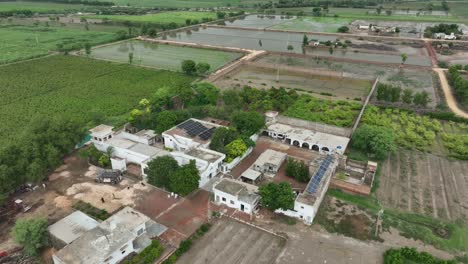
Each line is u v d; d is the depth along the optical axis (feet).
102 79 504.43
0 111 386.32
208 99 406.82
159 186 262.67
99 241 193.06
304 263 202.08
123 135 327.88
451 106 422.00
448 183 276.41
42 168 258.57
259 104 398.83
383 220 235.81
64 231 205.98
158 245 205.77
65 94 443.32
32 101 417.49
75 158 301.43
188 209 242.99
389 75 541.75
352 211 244.42
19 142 274.16
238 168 291.79
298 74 545.03
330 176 269.44
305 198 234.79
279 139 339.77
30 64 569.64
